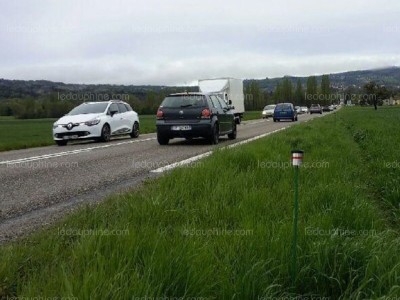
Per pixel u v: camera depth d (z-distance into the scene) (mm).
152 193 5020
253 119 50844
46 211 5242
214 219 4113
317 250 3088
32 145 17016
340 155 9133
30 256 3309
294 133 14852
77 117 16969
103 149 13500
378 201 5785
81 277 2566
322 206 4617
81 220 4277
